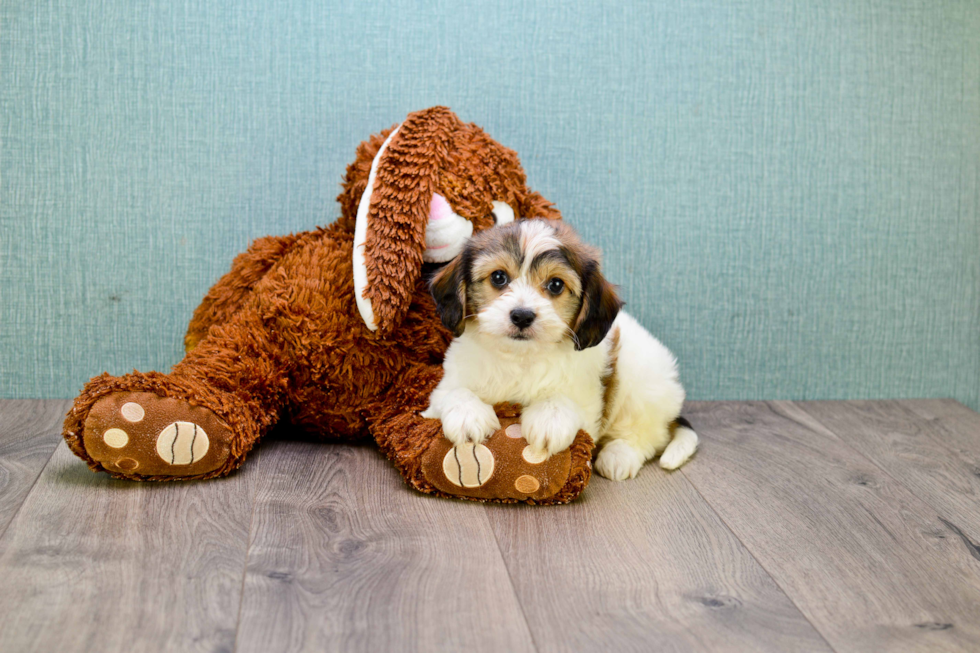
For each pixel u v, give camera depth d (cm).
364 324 196
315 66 227
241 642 118
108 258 230
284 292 196
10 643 116
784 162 244
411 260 186
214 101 226
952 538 163
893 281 254
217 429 174
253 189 231
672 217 243
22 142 223
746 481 190
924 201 251
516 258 169
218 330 198
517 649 119
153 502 164
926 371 256
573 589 137
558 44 232
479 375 179
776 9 237
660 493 182
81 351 234
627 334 202
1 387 234
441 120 197
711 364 252
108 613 124
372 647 118
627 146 238
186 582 134
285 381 195
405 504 169
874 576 146
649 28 234
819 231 248
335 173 232
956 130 248
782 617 131
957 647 124
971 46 244
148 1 220
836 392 258
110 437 165
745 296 249
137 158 227
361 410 201
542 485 168
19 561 138
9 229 226
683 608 133
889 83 244
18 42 219
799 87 241
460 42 229
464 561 146
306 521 159
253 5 223
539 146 236
